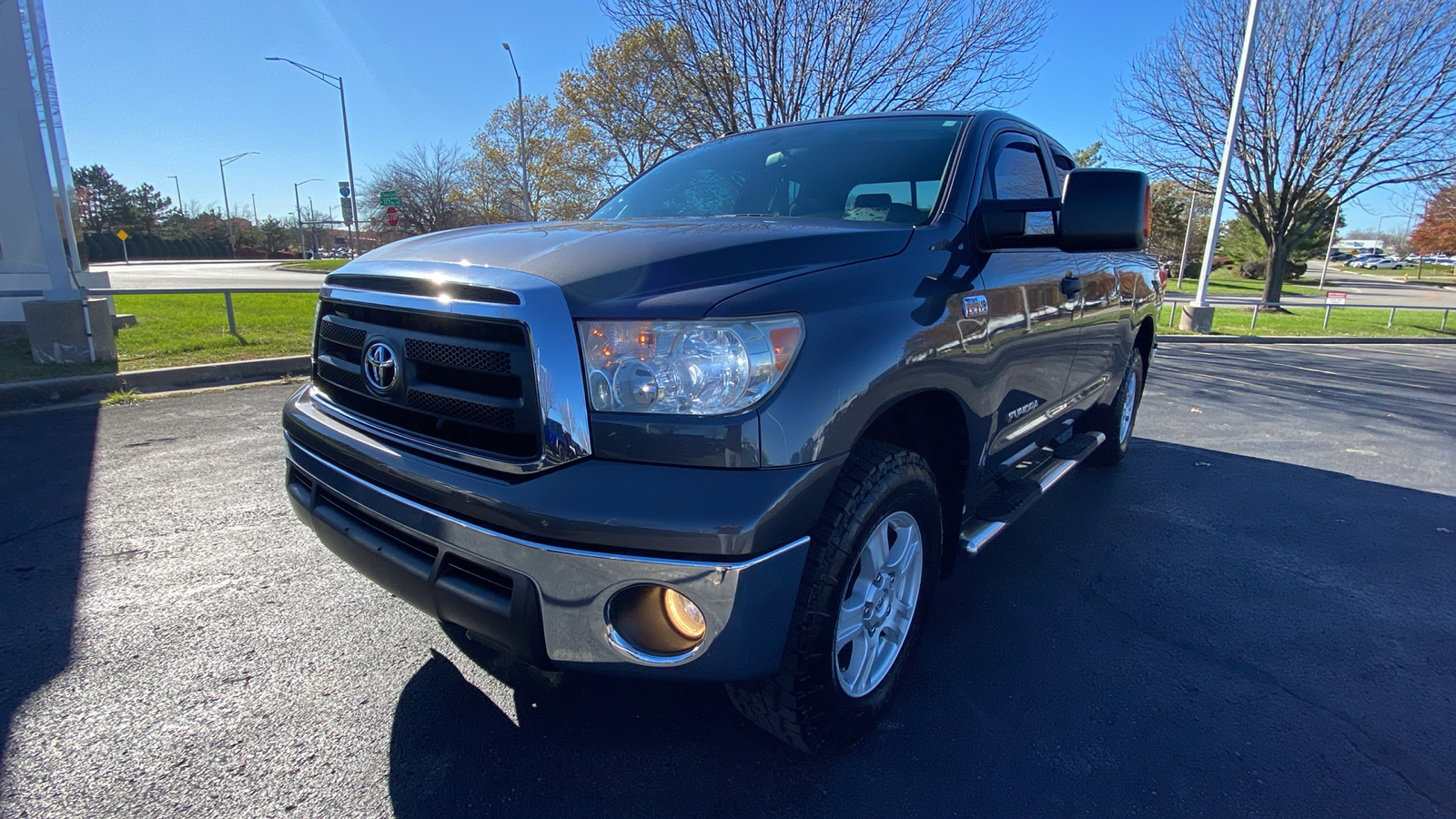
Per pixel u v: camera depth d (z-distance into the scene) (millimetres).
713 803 2021
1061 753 2262
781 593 1740
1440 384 10469
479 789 2051
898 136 3006
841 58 10836
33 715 2297
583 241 2012
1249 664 2799
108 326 7438
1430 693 2650
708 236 2023
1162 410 7594
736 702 2086
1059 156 3926
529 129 41688
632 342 1690
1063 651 2846
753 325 1712
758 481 1666
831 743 2119
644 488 1642
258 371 7539
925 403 2418
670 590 1658
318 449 2250
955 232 2506
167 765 2107
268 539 3621
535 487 1688
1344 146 18953
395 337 2029
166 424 5695
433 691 2475
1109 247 2430
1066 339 3264
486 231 2418
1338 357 13664
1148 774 2178
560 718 2359
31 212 9492
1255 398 8578
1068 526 4152
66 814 1922
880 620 2254
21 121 7281
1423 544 4066
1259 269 55781
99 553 3430
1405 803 2100
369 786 2051
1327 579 3574
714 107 11156
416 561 1937
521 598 1711
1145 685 2637
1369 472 5477
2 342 8789
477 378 1847
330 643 2738
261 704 2385
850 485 1940
